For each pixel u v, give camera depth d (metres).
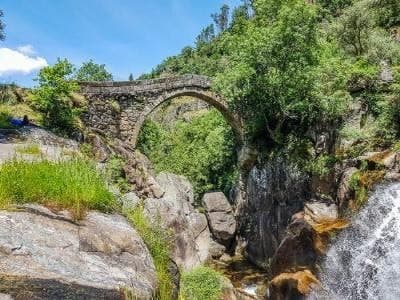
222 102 31.22
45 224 3.86
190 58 124.69
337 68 23.55
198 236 26.94
